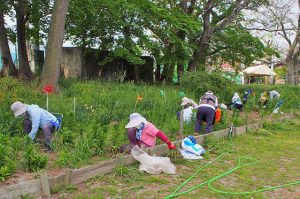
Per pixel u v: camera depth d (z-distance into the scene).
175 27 19.19
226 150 8.41
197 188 5.71
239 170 6.86
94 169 5.84
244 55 23.61
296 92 21.73
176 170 6.65
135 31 19.33
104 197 5.12
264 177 6.55
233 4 20.31
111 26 19.05
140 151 6.56
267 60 33.47
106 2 16.36
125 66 22.12
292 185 6.15
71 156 6.15
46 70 12.71
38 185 5.00
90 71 20.59
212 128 9.98
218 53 24.44
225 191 5.63
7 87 10.02
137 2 17.78
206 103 9.56
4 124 7.53
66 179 5.39
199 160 7.44
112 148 6.93
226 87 15.74
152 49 20.36
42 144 7.02
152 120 9.41
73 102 9.74
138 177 6.02
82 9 16.67
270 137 10.70
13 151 6.04
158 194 5.35
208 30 20.97
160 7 18.83
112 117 9.38
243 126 10.94
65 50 20.95
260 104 15.64
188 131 9.54
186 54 20.52
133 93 12.44
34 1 17.19
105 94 11.67
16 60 21.30
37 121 6.82
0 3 16.23
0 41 17.22
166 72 22.14
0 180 5.07
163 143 7.99
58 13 12.80
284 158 8.05
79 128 7.78
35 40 21.38
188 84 15.62
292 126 13.33
